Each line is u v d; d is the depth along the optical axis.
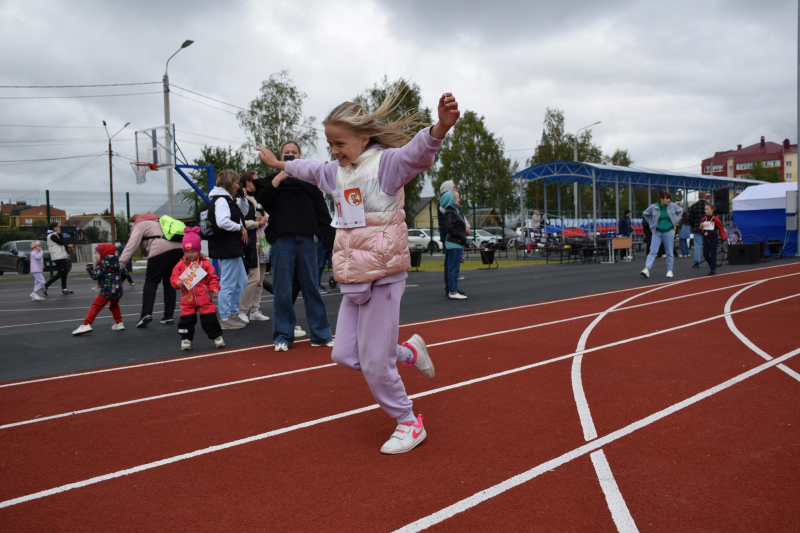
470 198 51.81
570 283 12.34
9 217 30.33
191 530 2.33
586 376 4.61
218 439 3.38
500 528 2.28
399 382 3.15
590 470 2.81
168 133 22.39
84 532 2.33
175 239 7.59
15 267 24.30
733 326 6.61
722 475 2.71
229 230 6.81
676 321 7.07
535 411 3.76
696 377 4.47
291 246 5.75
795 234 17.80
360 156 3.04
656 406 3.78
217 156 30.34
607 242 21.05
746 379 4.36
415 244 33.00
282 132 33.84
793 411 3.59
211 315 6.00
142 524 2.39
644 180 29.61
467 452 3.09
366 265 2.97
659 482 2.65
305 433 3.46
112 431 3.55
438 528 2.29
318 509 2.48
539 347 5.77
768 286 10.38
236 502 2.57
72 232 26.81
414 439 3.15
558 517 2.36
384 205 2.97
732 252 16.30
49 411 3.98
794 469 2.75
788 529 2.22
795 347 5.39
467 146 51.34
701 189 35.47
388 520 2.36
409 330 6.94
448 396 4.16
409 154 2.80
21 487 2.78
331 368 5.07
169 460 3.07
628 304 8.72
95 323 8.27
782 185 18.34
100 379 4.85
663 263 18.27
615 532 2.23
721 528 2.24
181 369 5.14
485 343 6.04
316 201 5.84
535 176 26.45
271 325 7.54
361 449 3.18
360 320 3.10
